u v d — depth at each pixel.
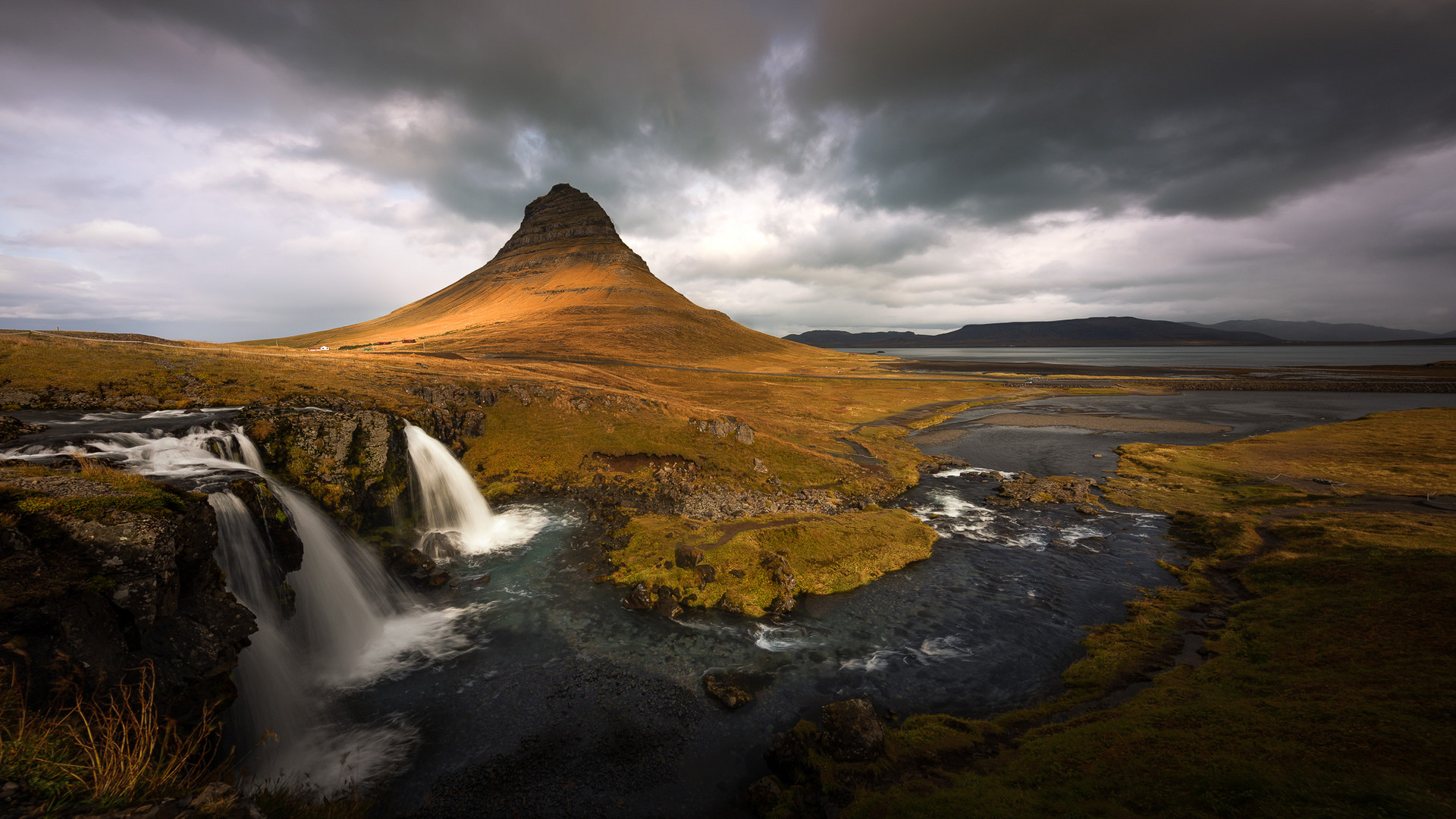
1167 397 127.88
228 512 22.05
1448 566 25.22
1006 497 49.53
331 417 34.94
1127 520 43.44
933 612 28.73
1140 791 13.23
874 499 48.72
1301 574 29.08
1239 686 19.62
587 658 24.27
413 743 19.03
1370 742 13.68
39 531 14.03
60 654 11.93
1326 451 62.97
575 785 17.25
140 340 64.88
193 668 15.47
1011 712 20.39
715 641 25.78
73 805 7.83
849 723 17.69
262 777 17.06
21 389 34.78
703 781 17.47
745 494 47.22
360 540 32.53
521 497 46.75
